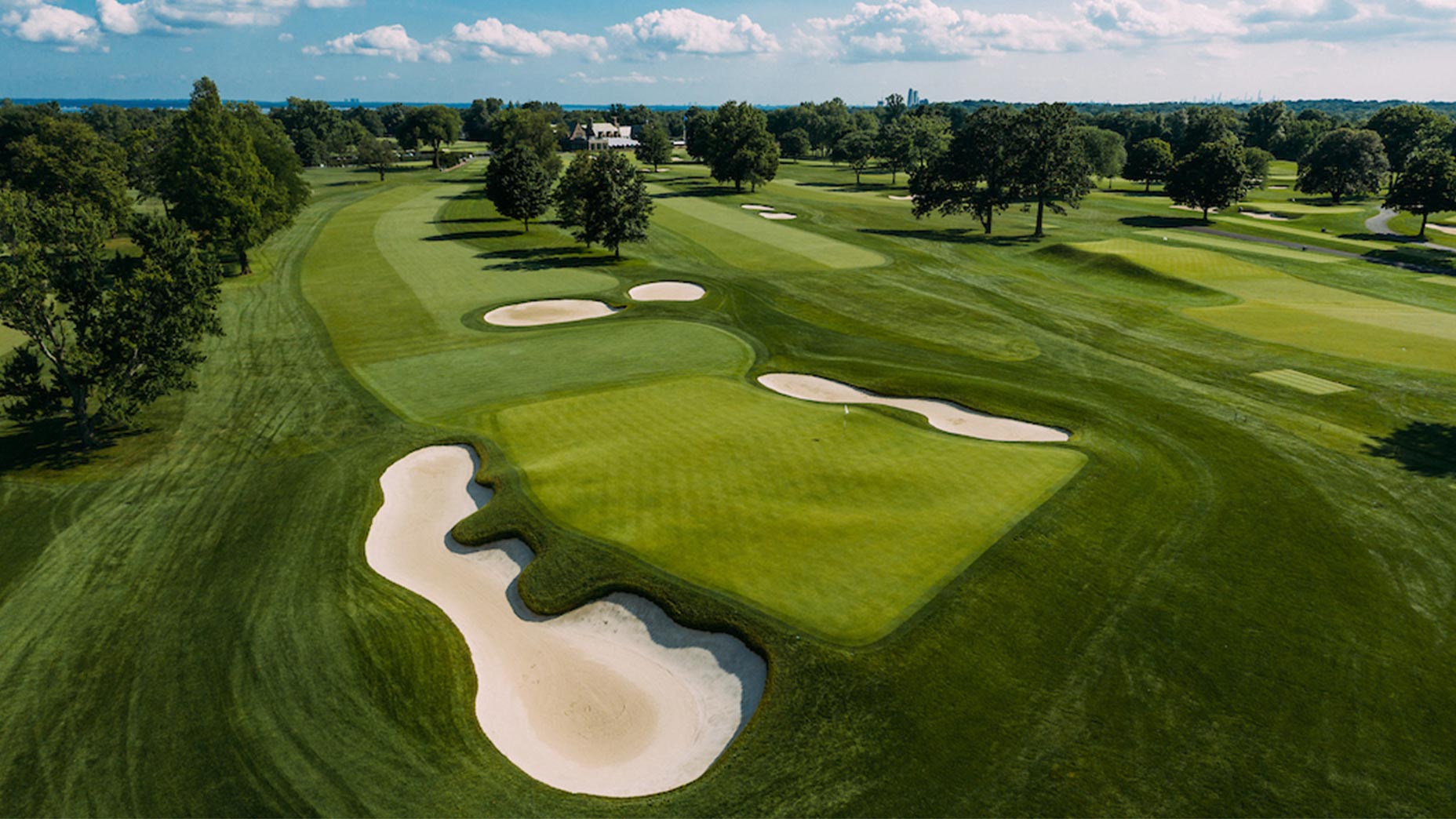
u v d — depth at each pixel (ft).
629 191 247.91
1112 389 131.13
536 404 128.16
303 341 167.43
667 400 128.16
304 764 58.18
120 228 268.62
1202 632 68.59
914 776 54.85
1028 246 272.31
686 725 63.52
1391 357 143.33
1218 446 107.24
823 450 106.22
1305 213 366.63
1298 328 164.25
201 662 69.15
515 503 92.89
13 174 265.75
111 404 111.96
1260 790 52.95
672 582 76.07
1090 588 74.54
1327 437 109.70
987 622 69.62
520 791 56.18
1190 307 187.11
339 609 76.48
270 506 97.45
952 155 309.01
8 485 104.99
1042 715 59.72
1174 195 353.72
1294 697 61.11
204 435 120.78
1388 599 73.20
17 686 66.74
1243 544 82.28
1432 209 295.07
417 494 101.45
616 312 187.32
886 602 72.33
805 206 379.35
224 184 224.53
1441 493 92.94
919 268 234.79
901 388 133.28
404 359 154.92
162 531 91.97
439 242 282.77
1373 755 55.57
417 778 57.11
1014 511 88.38
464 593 80.59
